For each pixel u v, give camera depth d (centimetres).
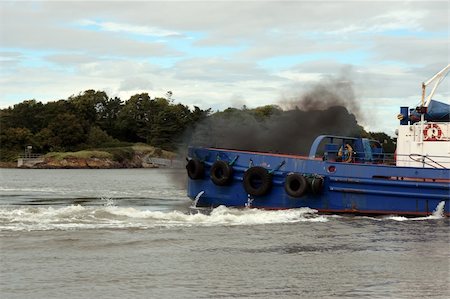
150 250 2098
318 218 2908
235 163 3209
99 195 4819
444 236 2448
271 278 1731
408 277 1755
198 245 2205
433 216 2908
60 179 8469
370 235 2464
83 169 14625
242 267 1859
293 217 2891
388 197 2952
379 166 2964
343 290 1616
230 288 1625
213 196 3269
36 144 16588
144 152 15700
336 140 3366
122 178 8850
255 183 3144
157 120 15050
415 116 3127
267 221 2784
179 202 4016
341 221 2842
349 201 3000
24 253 2014
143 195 4803
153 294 1558
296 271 1819
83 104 19150
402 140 3133
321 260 1973
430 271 1830
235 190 3206
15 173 11338
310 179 3028
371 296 1565
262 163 3153
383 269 1855
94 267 1831
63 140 16938
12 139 16462
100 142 17200
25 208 3200
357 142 3275
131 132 19100
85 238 2284
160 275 1747
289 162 3108
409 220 2870
